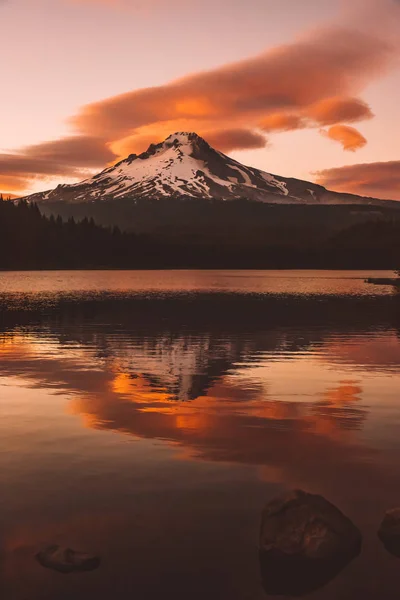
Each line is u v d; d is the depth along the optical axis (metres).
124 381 14.91
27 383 14.60
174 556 5.70
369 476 7.79
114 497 7.05
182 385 14.41
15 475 7.80
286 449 9.00
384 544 5.91
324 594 5.15
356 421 10.79
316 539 5.78
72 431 10.04
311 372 16.38
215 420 10.85
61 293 66.06
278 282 104.44
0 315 37.09
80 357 19.31
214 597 5.09
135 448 9.03
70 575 5.37
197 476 7.79
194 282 104.69
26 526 6.29
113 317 35.72
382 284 94.94
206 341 23.95
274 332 27.28
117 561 5.61
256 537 6.06
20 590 5.16
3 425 10.43
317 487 7.40
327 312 39.75
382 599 5.08
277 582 5.29
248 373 16.20
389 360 18.70
